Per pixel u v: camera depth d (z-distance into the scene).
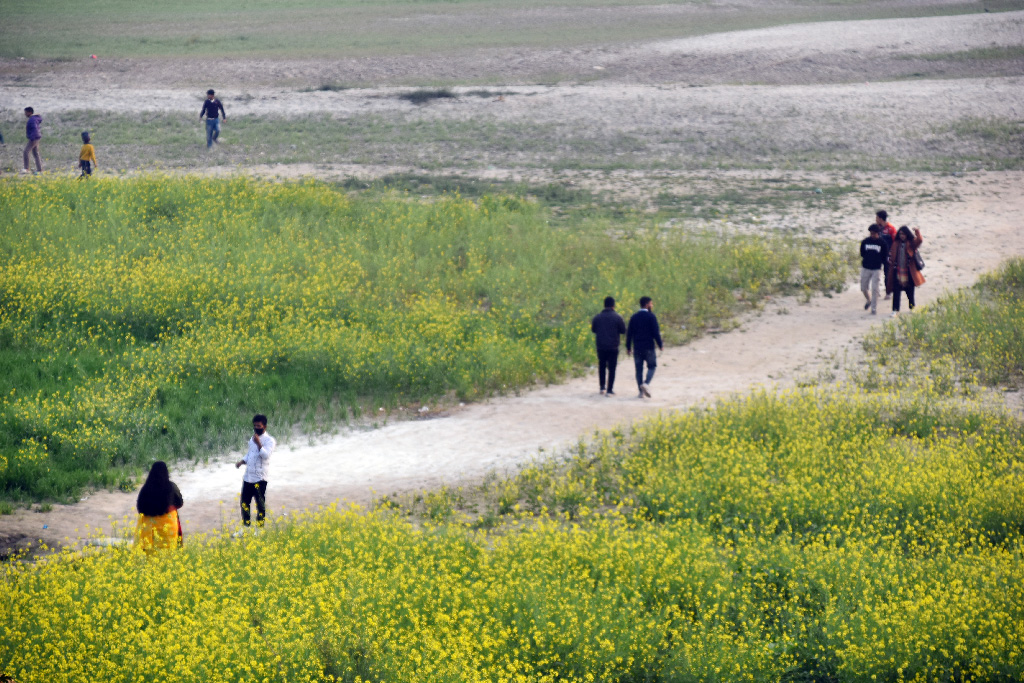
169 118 119.69
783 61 150.88
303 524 31.22
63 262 62.94
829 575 27.30
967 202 88.62
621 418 44.84
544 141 110.75
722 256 69.25
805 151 108.12
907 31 170.62
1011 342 49.62
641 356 47.91
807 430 39.44
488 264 68.00
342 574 26.86
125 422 44.50
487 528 33.91
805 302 63.38
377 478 39.59
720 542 30.70
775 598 27.05
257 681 21.84
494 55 161.00
